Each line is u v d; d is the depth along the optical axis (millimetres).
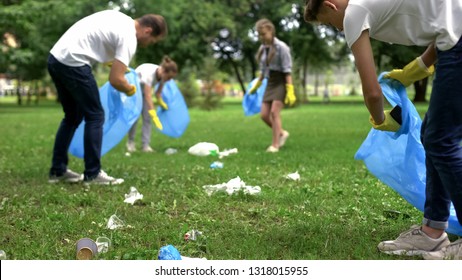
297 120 15883
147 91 7805
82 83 4930
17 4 25344
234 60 40125
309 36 33781
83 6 30438
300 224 3465
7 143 9250
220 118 17500
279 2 34500
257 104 8898
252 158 6781
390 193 4469
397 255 2904
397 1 2619
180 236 3256
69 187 4961
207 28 32125
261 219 3682
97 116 5082
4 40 25781
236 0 34250
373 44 7988
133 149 8039
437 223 2844
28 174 5637
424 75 2953
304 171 5676
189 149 7613
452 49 2561
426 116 2770
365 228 3406
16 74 34562
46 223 3578
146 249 3037
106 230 3438
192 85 25312
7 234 3357
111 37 4984
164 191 4711
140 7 30578
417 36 2668
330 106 28594
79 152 6035
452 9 2566
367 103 2750
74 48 4910
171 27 30969
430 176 2832
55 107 30953
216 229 3459
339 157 6789
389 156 3172
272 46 7656
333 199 4281
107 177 5086
